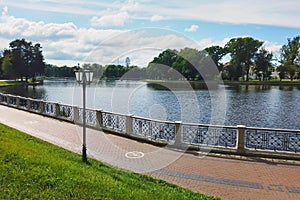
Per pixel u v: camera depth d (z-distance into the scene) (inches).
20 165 273.4
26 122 670.5
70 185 246.5
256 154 399.9
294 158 386.3
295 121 1123.3
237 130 408.5
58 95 2017.7
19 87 2819.9
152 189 275.0
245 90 2476.6
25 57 3024.1
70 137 518.0
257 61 3070.9
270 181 315.9
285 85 3021.7
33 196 220.7
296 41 3257.9
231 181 316.2
